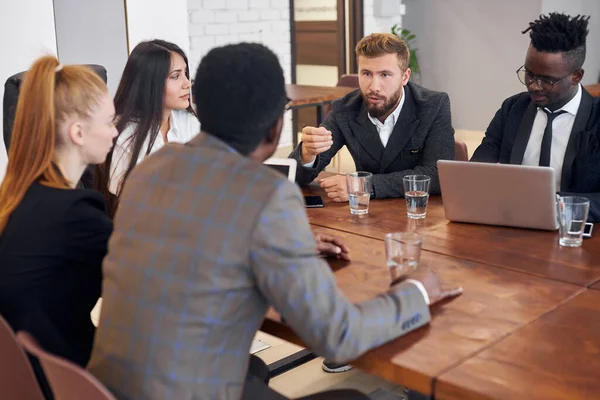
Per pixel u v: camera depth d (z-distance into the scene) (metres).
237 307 1.27
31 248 1.57
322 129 2.54
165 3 4.28
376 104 2.62
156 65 2.54
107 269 1.36
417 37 7.44
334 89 5.05
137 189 1.36
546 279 1.71
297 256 1.25
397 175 2.53
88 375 1.19
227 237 1.24
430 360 1.34
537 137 2.44
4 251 1.59
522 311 1.54
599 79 7.02
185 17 4.39
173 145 1.39
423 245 1.98
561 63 2.21
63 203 1.59
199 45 6.12
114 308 1.32
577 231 1.91
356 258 1.90
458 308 1.56
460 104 7.27
